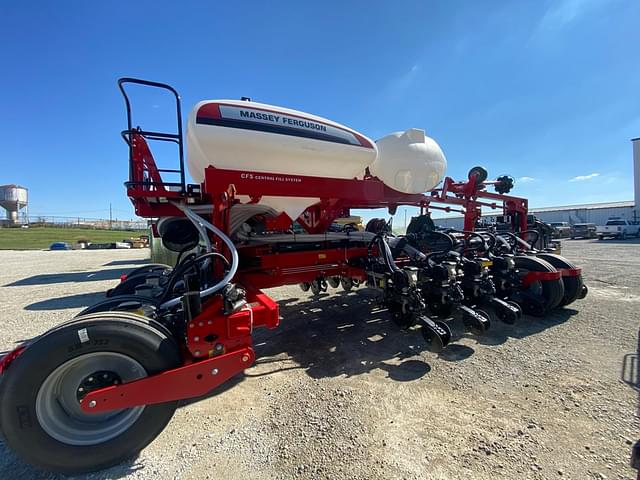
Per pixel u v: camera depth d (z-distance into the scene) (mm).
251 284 3240
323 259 3771
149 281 3506
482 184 5227
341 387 2598
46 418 1689
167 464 1808
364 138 3492
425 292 3811
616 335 3531
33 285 7477
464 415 2180
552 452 1814
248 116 2877
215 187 2707
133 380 1831
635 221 26000
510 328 3852
